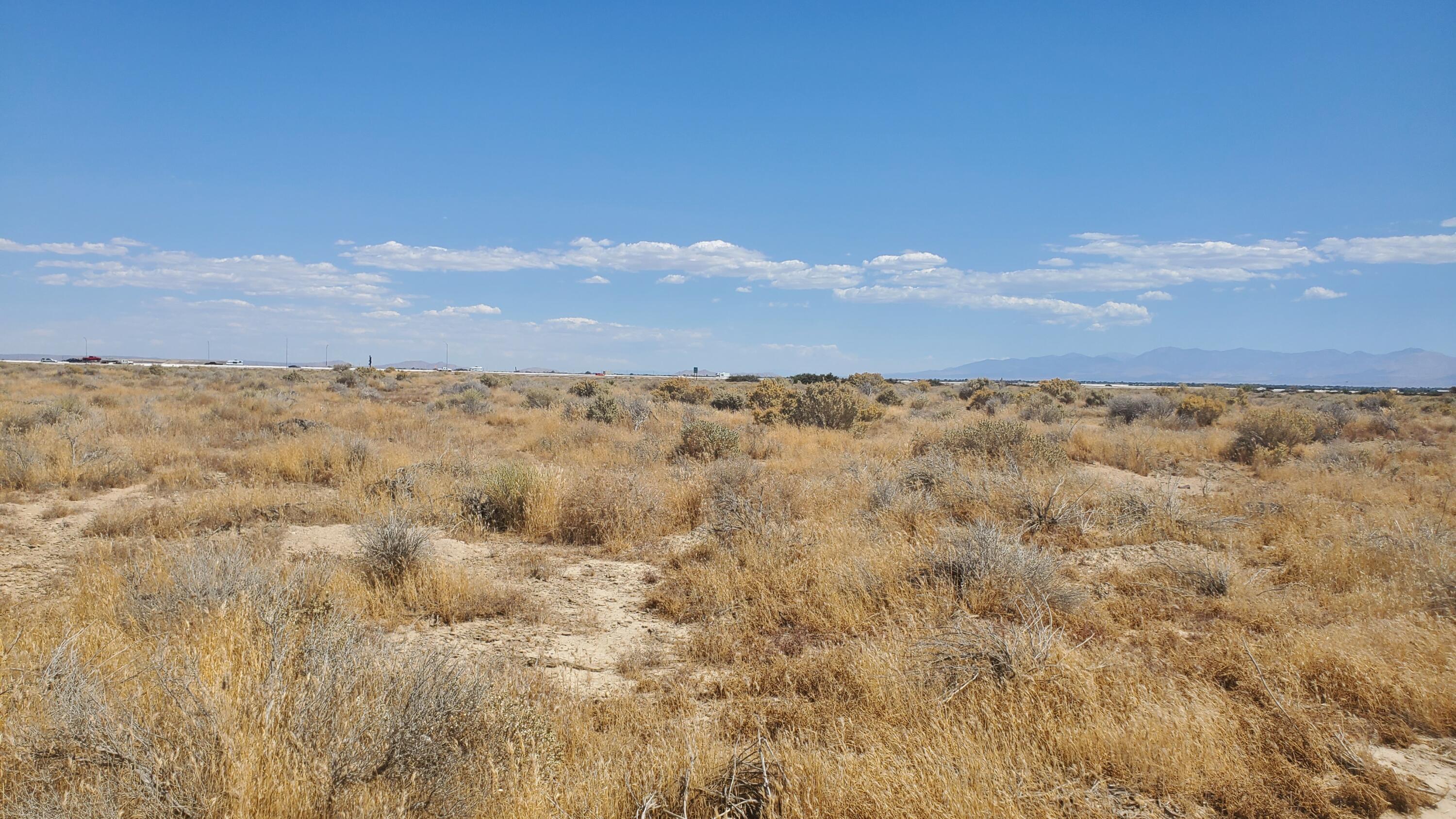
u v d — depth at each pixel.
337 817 3.07
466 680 4.10
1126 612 6.66
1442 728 4.35
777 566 7.77
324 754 3.31
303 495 11.34
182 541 8.05
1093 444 19.06
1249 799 3.46
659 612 7.03
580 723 4.30
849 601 6.79
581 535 9.86
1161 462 17.73
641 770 3.62
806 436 19.44
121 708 3.49
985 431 15.10
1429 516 9.78
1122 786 3.70
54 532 9.05
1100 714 4.15
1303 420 19.91
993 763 3.69
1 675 3.92
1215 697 4.48
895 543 8.07
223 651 3.98
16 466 11.60
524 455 16.39
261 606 4.87
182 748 3.18
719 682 5.21
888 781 3.43
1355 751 3.98
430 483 11.58
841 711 4.54
